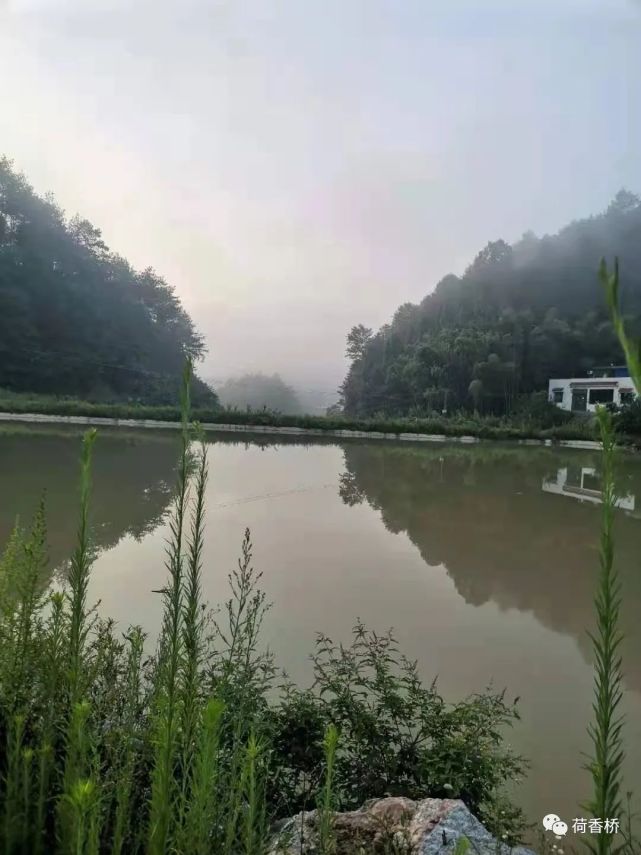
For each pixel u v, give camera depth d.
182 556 1.25
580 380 38.09
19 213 44.56
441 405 42.31
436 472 17.64
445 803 2.10
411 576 6.94
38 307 42.72
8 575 2.10
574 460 22.23
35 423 28.33
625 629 5.36
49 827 1.49
